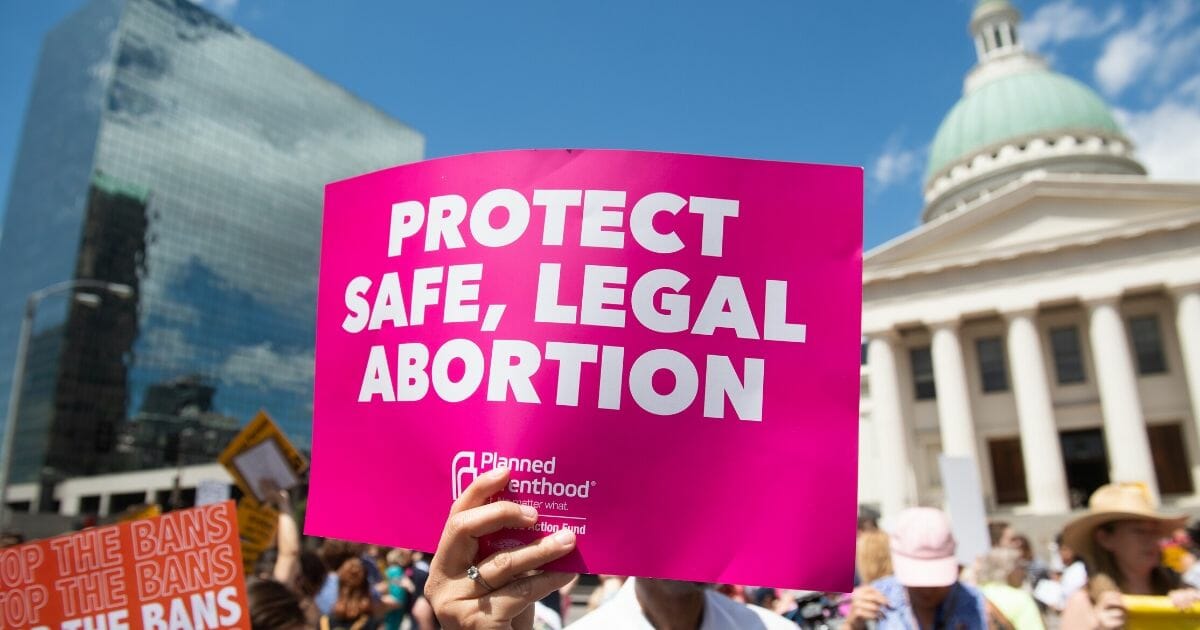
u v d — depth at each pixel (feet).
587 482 5.96
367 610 21.77
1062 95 193.57
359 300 6.91
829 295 6.14
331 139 406.62
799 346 6.07
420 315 6.55
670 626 8.32
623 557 5.83
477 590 5.55
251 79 370.32
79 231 300.81
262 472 20.51
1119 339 116.67
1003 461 132.67
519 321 6.23
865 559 18.31
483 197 6.55
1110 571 12.55
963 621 11.81
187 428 312.09
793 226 6.24
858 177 6.29
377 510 6.42
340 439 6.75
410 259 6.71
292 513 19.49
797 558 5.78
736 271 6.19
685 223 6.27
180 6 343.46
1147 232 117.50
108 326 299.58
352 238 7.06
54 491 277.64
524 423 6.07
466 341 6.32
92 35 330.54
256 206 361.51
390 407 6.55
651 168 6.37
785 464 5.92
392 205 6.91
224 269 342.23
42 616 9.58
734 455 5.96
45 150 335.26
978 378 135.64
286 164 379.96
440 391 6.34
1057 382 131.23
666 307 6.15
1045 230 124.26
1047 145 188.75
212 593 9.78
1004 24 222.28
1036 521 107.76
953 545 12.02
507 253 6.37
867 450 140.26
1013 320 123.44
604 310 6.16
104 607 9.64
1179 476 122.31
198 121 344.69
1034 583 36.32
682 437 5.99
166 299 318.45
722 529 5.86
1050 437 116.47
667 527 5.86
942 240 130.72
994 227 127.85
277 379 353.31
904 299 130.72
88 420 288.30
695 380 6.06
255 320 350.02
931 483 132.77
